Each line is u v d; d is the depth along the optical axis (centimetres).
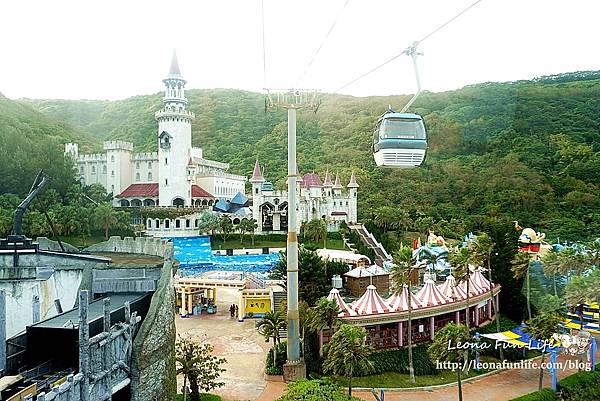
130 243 5097
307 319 4162
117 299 3203
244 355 4650
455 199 11662
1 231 8544
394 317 4656
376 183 14062
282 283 6562
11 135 11394
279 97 4281
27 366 2367
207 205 12662
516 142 11975
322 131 19900
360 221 12031
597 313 5872
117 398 2448
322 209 12212
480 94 14412
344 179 14462
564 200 9719
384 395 3950
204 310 6288
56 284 3519
